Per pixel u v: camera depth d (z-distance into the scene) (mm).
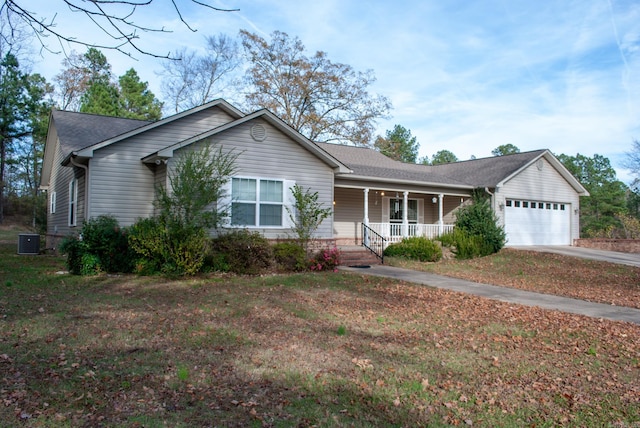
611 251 22391
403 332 7000
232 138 13953
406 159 58531
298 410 4121
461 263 17188
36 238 17297
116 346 5699
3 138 33969
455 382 5000
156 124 14461
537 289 12000
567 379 5227
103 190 13555
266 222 14469
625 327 7797
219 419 3867
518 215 22875
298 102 33812
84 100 36438
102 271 11617
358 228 20828
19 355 5227
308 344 6109
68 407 3961
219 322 7094
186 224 11641
